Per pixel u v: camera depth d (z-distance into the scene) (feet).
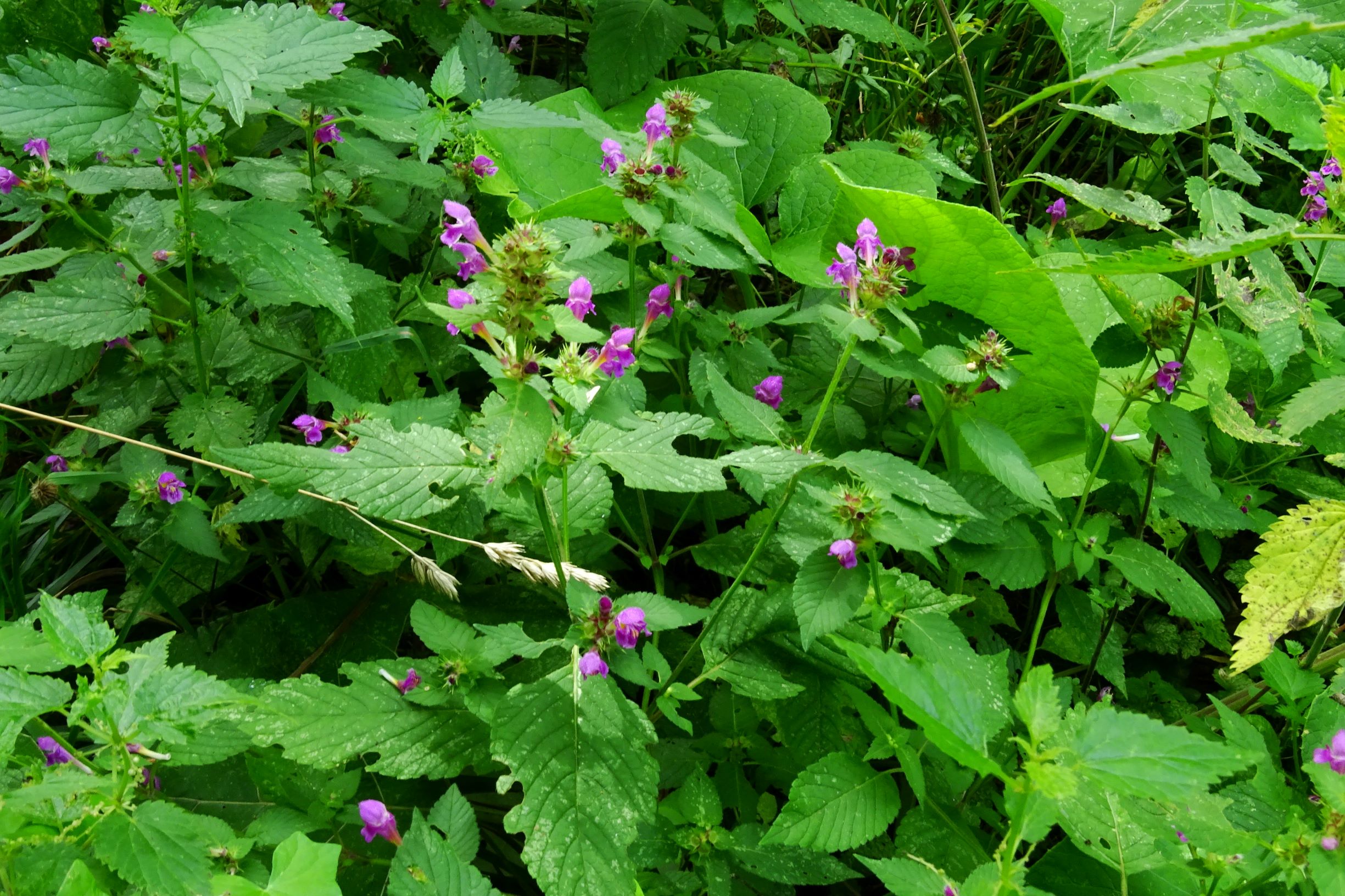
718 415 3.14
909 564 3.25
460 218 2.39
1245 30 2.04
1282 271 2.91
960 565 2.99
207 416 2.99
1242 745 2.63
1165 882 2.57
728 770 2.84
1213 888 2.47
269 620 3.11
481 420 2.41
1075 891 2.65
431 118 3.03
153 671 2.28
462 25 3.80
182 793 2.77
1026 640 3.34
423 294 3.29
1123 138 4.49
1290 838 2.38
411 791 2.84
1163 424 2.90
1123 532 3.29
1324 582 2.40
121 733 2.25
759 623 2.86
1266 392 3.58
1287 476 3.47
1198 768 2.04
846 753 2.63
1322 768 2.25
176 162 3.05
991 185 3.68
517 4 3.93
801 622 2.56
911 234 3.00
